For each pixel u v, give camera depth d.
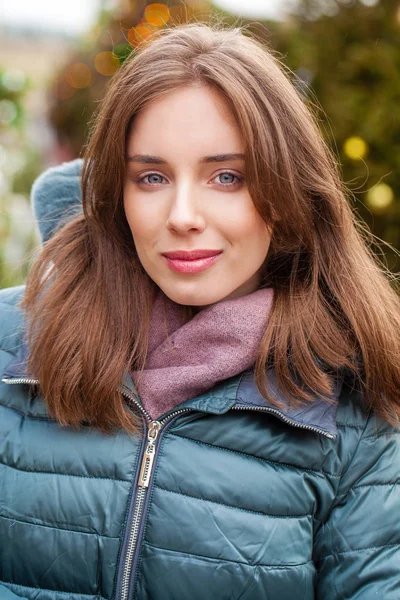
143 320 1.03
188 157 0.89
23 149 3.58
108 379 0.97
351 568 0.97
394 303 1.16
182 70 0.89
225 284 0.95
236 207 0.92
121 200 1.00
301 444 0.99
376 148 1.64
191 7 2.15
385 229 1.69
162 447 0.96
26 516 0.97
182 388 0.97
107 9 2.76
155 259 0.95
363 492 1.02
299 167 1.00
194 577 0.93
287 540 0.96
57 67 3.10
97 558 0.94
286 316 1.01
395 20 1.68
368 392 1.04
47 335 1.01
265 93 0.95
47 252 1.10
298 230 1.00
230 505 0.95
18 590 0.97
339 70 1.69
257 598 0.93
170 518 0.94
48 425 1.01
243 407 0.97
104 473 0.96
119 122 0.92
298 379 1.01
